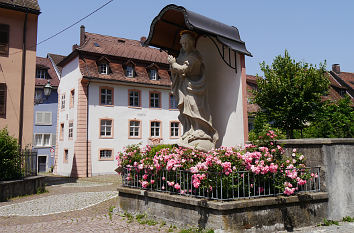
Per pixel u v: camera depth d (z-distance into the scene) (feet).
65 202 35.81
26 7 58.03
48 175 91.66
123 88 92.73
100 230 21.35
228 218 17.97
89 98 86.63
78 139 83.76
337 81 151.84
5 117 55.77
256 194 20.27
